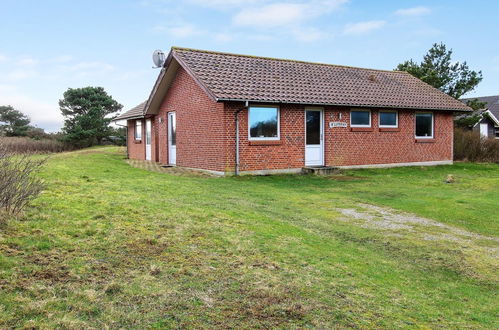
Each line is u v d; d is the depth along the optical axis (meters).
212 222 6.98
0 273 4.17
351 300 4.38
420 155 21.00
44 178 10.26
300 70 19.67
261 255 5.54
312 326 3.69
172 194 9.79
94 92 52.31
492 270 6.01
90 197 8.20
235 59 18.42
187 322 3.56
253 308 3.93
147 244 5.51
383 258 6.27
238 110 15.72
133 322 3.49
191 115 17.72
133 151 26.25
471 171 19.42
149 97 20.31
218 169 15.87
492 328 4.14
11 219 5.93
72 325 3.33
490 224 8.77
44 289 3.93
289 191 12.31
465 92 32.12
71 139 48.31
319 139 17.88
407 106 19.55
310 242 6.54
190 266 4.88
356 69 22.56
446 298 4.90
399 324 3.96
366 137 19.11
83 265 4.62
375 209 9.94
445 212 9.78
